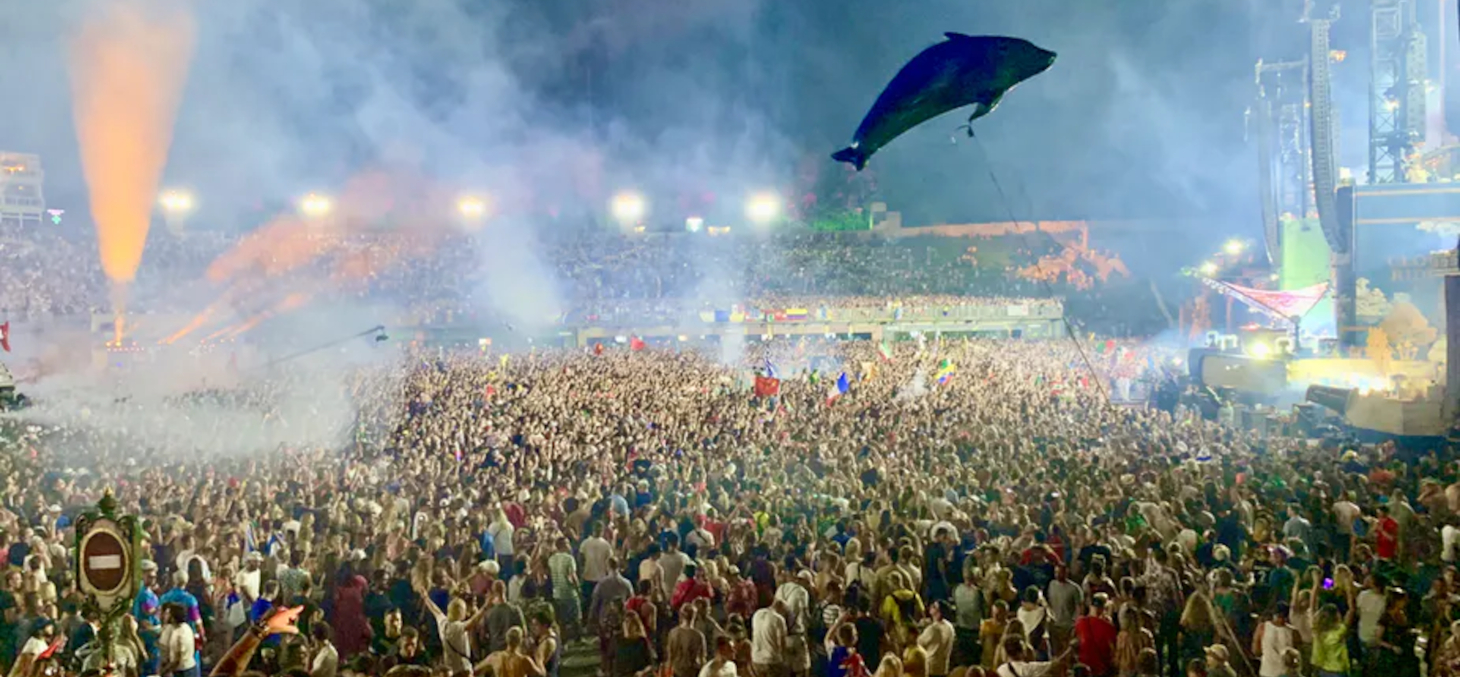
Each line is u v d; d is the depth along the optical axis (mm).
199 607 12406
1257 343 39844
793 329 72500
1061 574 11438
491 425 28469
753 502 16328
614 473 20469
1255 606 12023
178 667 10469
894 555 12836
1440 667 9500
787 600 11312
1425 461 21062
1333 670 10219
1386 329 36656
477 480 20344
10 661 10695
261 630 6348
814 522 15547
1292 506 14891
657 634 12414
